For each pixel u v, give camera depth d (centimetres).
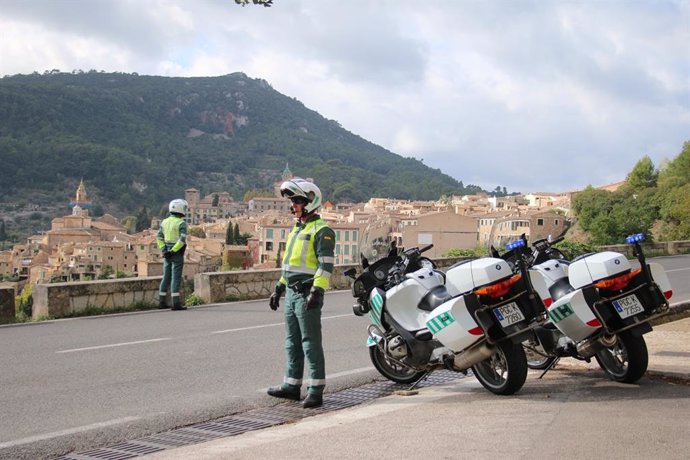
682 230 5666
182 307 1515
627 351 707
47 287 1371
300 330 721
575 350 727
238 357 955
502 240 1077
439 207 14838
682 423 554
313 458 486
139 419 652
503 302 665
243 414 676
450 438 524
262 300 1731
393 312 733
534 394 686
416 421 585
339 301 1666
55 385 785
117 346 1037
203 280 1675
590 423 556
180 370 870
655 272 704
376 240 816
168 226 1514
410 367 733
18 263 16150
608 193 7019
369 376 843
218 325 1259
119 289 1482
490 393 700
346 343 1077
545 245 807
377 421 592
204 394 748
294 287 703
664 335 1023
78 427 624
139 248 14425
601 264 690
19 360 928
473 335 656
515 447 495
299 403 717
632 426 545
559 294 742
